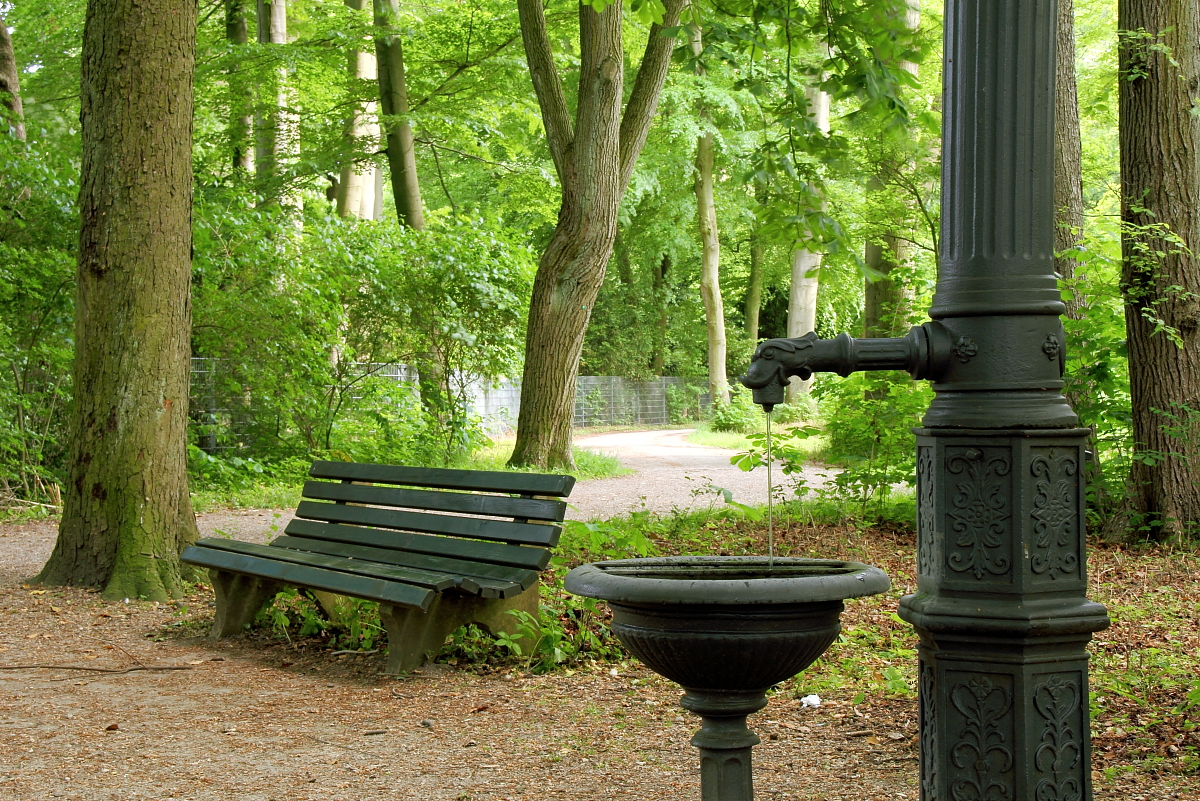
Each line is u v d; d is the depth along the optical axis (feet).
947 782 7.82
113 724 13.67
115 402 24.27
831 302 132.26
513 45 70.85
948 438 7.86
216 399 50.44
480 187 123.44
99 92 24.36
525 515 16.24
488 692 15.25
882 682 15.53
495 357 58.59
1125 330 31.17
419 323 56.75
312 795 10.96
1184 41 29.07
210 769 11.87
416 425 57.06
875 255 56.03
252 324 49.57
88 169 24.48
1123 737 12.40
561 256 52.21
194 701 14.99
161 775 11.67
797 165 18.60
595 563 9.20
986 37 7.89
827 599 7.91
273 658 17.78
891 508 33.73
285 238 52.54
